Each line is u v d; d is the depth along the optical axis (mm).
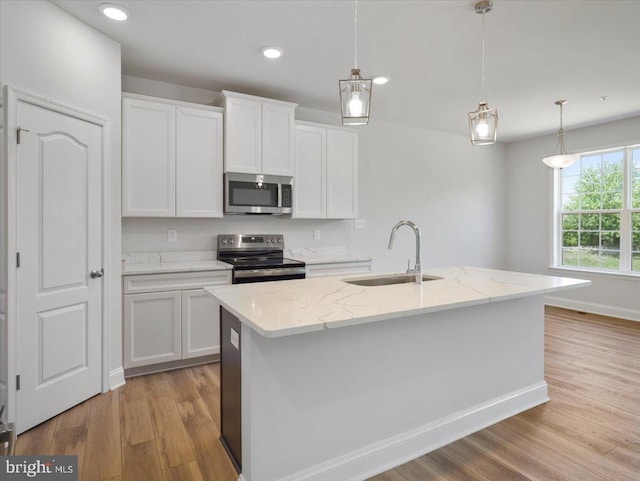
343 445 1808
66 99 2381
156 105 3182
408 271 2451
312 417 1719
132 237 3439
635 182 4812
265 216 4086
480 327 2273
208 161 3422
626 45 2893
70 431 2180
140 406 2494
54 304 2322
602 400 2619
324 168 4074
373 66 3248
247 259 3779
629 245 4875
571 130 5320
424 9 2418
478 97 4012
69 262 2418
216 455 1965
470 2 2348
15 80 2074
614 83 3637
